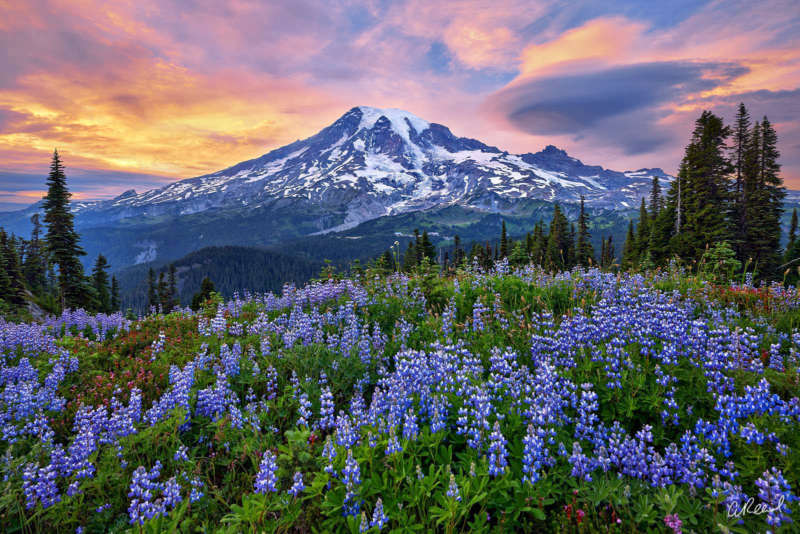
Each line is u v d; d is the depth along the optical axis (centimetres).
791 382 556
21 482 520
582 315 809
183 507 439
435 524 412
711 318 832
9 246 6150
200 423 676
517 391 588
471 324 972
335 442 496
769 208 4662
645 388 577
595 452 471
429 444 502
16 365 1134
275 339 1006
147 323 1605
